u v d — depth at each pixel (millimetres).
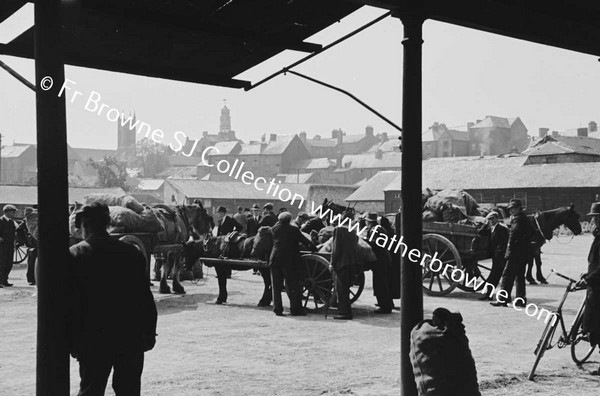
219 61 6895
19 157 153000
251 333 10680
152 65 6922
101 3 5508
